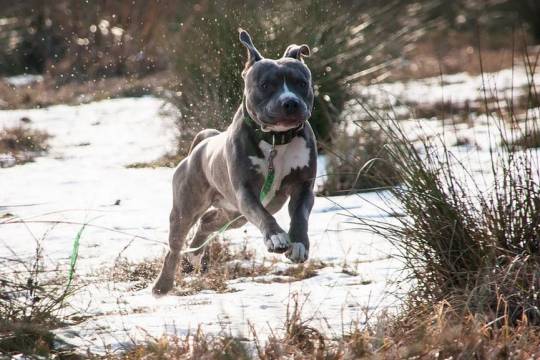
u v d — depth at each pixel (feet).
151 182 59.16
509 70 109.29
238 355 23.26
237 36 56.85
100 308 31.65
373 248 40.04
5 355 25.20
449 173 28.86
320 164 57.31
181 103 62.80
